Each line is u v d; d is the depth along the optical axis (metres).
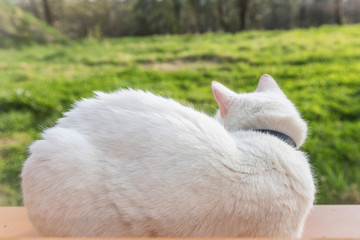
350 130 1.51
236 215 0.65
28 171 0.67
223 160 0.65
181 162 0.64
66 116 0.72
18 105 1.73
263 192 0.66
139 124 0.67
